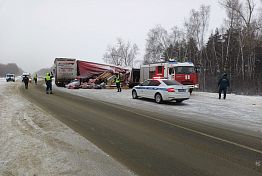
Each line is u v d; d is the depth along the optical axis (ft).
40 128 31.19
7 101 57.41
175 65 84.23
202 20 172.76
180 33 215.51
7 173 17.80
